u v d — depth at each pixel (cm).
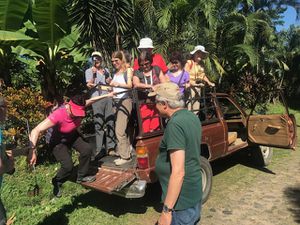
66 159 498
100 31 888
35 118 696
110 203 572
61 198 580
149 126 524
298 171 745
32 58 938
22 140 683
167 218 299
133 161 546
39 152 712
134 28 975
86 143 515
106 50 926
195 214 318
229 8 1481
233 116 768
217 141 632
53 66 830
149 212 547
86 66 952
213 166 774
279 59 2033
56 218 514
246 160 811
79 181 524
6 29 798
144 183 493
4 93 704
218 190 637
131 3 948
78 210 543
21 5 781
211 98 650
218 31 1418
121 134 548
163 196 321
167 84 322
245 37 1427
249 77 1580
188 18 1188
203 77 696
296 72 2258
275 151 904
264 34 1584
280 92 728
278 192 631
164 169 316
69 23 845
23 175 666
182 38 1153
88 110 816
